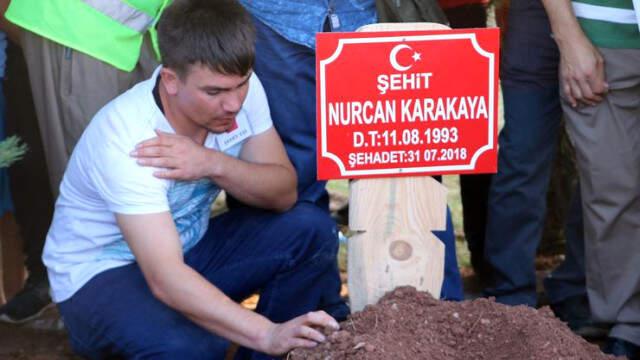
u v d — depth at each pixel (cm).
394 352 310
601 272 454
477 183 539
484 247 525
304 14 420
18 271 555
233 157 371
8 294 553
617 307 452
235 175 368
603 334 484
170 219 350
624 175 440
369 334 318
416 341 319
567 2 432
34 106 501
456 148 336
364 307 338
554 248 608
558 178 588
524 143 475
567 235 504
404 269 341
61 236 378
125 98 362
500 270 493
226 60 332
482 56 331
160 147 351
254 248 393
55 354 487
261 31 423
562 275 505
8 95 508
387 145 332
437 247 343
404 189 338
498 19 546
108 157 350
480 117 335
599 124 439
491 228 492
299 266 395
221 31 333
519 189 479
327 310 424
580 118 442
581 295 496
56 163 461
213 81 336
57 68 448
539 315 334
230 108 344
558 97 474
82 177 364
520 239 487
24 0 438
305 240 391
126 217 347
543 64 465
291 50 423
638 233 447
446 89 331
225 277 392
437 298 346
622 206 444
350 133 330
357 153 331
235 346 471
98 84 443
